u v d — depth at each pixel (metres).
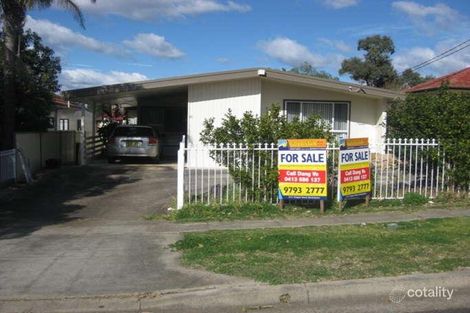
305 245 7.93
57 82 25.61
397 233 8.73
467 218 10.04
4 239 8.66
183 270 6.74
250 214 10.52
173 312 5.70
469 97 12.20
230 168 11.06
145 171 17.72
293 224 9.66
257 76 17.92
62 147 20.27
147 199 12.77
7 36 16.09
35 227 9.75
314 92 19.48
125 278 6.44
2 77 17.30
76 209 11.68
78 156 20.08
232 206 10.79
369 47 54.59
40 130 19.61
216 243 8.12
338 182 10.88
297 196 10.68
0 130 17.31
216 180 11.73
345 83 18.42
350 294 6.11
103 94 18.62
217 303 5.87
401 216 10.32
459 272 6.57
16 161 15.23
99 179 15.94
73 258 7.38
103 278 6.44
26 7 15.78
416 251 7.56
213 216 10.41
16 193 13.67
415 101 12.53
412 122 12.30
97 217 10.80
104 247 8.04
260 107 18.42
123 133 20.33
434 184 12.12
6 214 11.15
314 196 10.62
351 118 19.88
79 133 20.58
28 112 19.11
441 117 11.88
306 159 10.62
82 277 6.48
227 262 7.07
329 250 7.66
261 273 6.53
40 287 6.11
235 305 5.88
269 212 10.64
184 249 7.85
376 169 11.70
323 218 10.19
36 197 13.16
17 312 5.58
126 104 31.75
